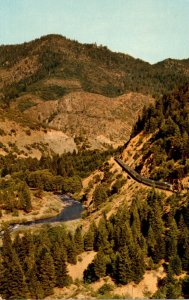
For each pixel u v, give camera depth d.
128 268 102.38
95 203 167.50
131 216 122.12
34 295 99.31
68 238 119.00
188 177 133.62
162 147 161.88
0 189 194.88
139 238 111.19
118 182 168.62
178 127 162.75
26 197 178.00
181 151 146.50
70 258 113.31
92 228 121.69
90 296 99.62
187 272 102.06
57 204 189.00
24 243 112.25
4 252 109.56
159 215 114.25
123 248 103.81
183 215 113.50
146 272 105.06
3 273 99.88
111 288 102.06
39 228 154.12
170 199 126.81
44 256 101.94
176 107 188.75
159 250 107.25
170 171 142.88
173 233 107.94
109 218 131.62
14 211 173.00
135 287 101.62
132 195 149.75
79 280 107.69
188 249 103.25
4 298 98.75
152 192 130.12
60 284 103.62
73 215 174.12
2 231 153.00
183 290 97.50
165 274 103.75
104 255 109.50
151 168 157.38
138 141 192.62
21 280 98.88
